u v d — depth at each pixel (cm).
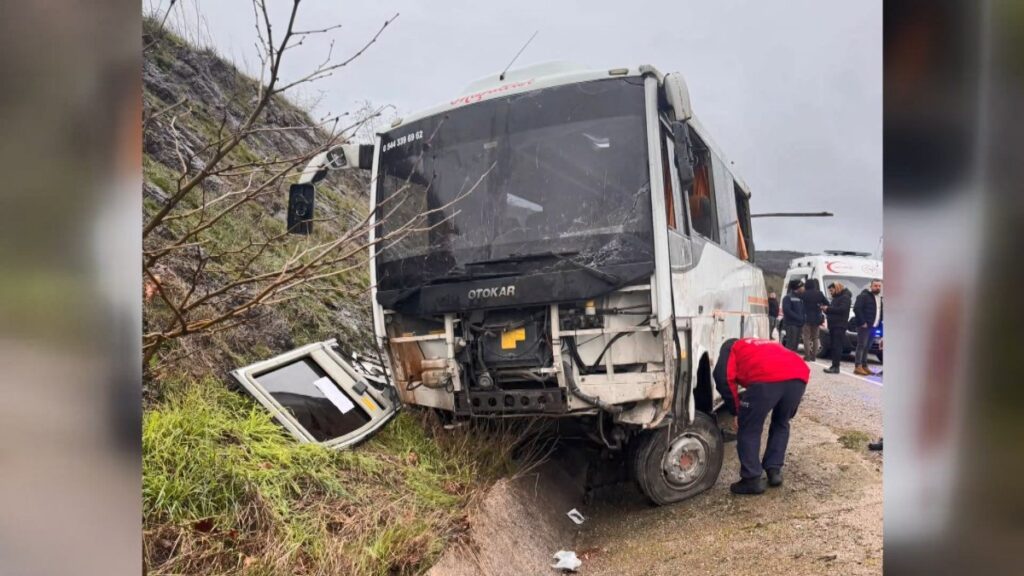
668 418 428
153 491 295
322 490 372
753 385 486
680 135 424
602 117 442
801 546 386
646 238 417
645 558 411
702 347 495
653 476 473
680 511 475
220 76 769
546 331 432
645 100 437
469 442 477
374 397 523
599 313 429
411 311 464
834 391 906
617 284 414
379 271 487
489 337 447
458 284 446
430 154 481
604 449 522
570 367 428
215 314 509
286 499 350
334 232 748
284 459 378
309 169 468
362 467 414
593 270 416
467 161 468
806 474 522
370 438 467
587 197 434
